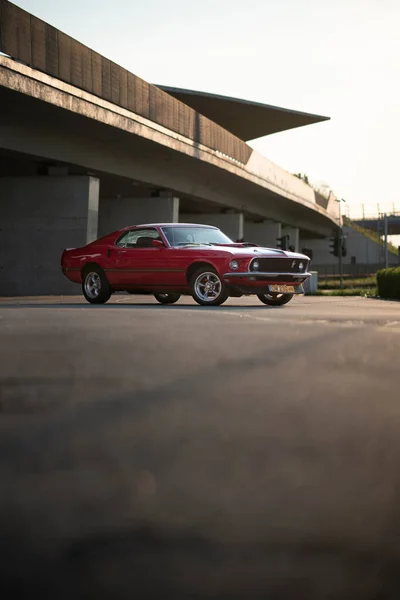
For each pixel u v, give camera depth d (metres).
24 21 24.75
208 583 1.37
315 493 2.01
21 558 1.51
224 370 4.66
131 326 8.33
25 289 33.34
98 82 28.95
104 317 9.94
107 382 4.12
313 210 64.38
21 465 2.33
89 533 1.67
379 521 1.77
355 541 1.62
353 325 8.98
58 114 27.95
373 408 3.40
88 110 28.36
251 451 2.54
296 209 63.62
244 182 45.75
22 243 33.34
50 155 30.42
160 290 15.24
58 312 11.19
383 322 9.75
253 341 6.67
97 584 1.37
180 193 41.97
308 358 5.38
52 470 2.27
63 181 33.12
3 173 34.81
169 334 7.33
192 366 4.85
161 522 1.76
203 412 3.26
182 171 40.53
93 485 2.09
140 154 36.19
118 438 2.73
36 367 4.74
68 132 30.95
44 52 25.78
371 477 2.19
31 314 10.58
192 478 2.18
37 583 1.37
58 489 2.05
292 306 15.70
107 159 34.03
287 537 1.65
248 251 14.57
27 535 1.66
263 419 3.12
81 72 27.88
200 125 37.62
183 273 14.80
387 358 5.44
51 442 2.66
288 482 2.13
